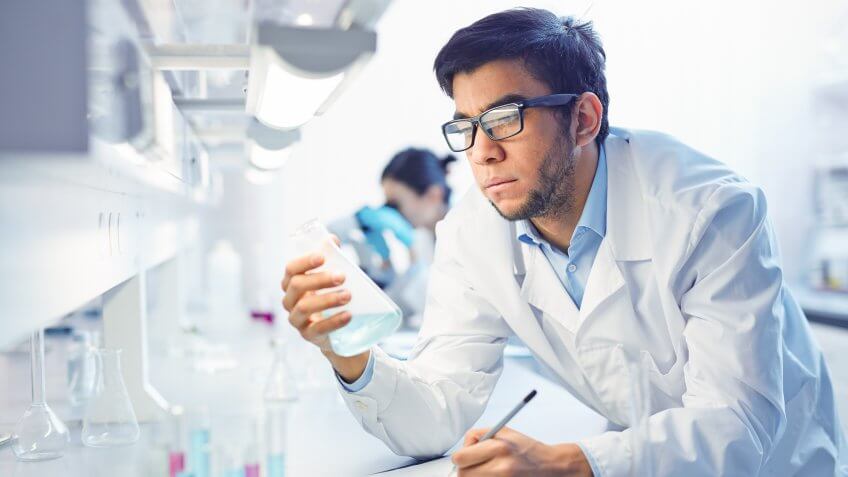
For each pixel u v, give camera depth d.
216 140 2.58
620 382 1.64
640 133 1.71
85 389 2.11
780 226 5.22
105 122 0.89
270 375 2.20
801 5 5.10
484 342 1.76
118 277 1.59
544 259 1.68
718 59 5.15
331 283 1.20
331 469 1.50
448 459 1.54
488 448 1.25
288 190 5.36
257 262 5.25
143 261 1.97
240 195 5.23
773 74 5.16
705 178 1.55
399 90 5.55
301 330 1.25
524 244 1.71
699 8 5.12
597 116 1.54
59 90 0.80
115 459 1.58
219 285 4.00
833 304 4.59
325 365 2.44
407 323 3.94
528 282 1.69
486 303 1.77
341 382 1.50
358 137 5.52
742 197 1.46
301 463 1.54
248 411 2.02
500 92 1.43
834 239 4.95
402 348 2.93
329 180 5.47
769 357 1.39
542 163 1.47
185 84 1.66
